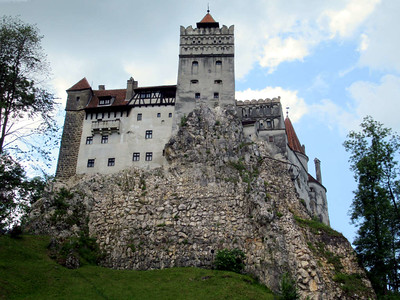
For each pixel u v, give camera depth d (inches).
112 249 1900.8
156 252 1873.8
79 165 2309.3
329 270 1835.6
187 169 2145.7
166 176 2137.1
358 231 1910.7
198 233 1923.0
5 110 1632.6
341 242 1942.7
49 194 2052.2
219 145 2217.0
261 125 2541.8
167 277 1691.7
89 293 1488.7
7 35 1722.4
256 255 1814.7
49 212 1990.7
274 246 1790.1
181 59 2551.7
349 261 1882.4
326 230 1987.0
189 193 2057.1
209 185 2075.5
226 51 2568.9
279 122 2534.5
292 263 1748.3
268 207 1911.9
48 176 1651.1
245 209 1974.7
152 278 1685.5
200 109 2365.9
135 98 2455.7
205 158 2172.7
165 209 2011.6
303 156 2716.5
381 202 1861.5
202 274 1706.4
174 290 1568.7
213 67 2522.1
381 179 1908.2
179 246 1887.3
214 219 1962.4
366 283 1803.6
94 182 2172.7
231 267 1770.4
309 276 1705.2
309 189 2632.9
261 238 1855.3
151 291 1557.6
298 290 1630.2
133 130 2358.5
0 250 1626.5
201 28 2640.3
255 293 1579.7
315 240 1939.0
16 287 1427.2
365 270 1865.2
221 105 2397.9
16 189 1545.3
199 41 2605.8
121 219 2001.7
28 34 1760.6
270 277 1713.8
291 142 2753.4
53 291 1469.0
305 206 2278.5
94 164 2299.5
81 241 1886.1
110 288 1558.8
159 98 2440.9
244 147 2246.6
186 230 1934.1
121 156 2297.0
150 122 2372.0
